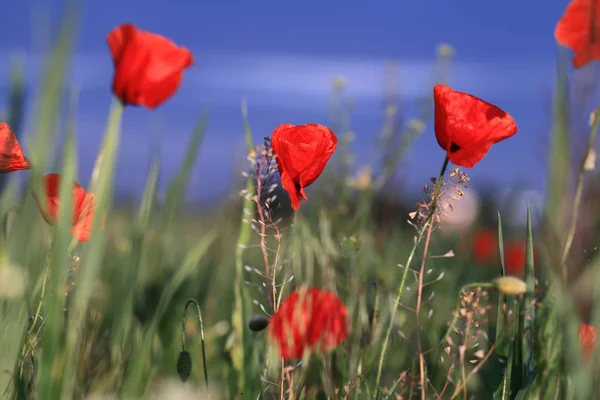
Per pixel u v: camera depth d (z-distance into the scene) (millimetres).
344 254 1061
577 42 879
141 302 1011
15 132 737
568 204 811
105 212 807
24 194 787
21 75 736
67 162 766
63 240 769
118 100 951
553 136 808
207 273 1233
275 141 890
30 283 849
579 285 824
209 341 1135
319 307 925
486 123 870
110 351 943
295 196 893
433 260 1289
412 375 921
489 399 982
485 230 1656
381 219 1433
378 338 959
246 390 953
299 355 925
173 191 852
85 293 791
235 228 1256
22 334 831
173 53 950
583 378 814
